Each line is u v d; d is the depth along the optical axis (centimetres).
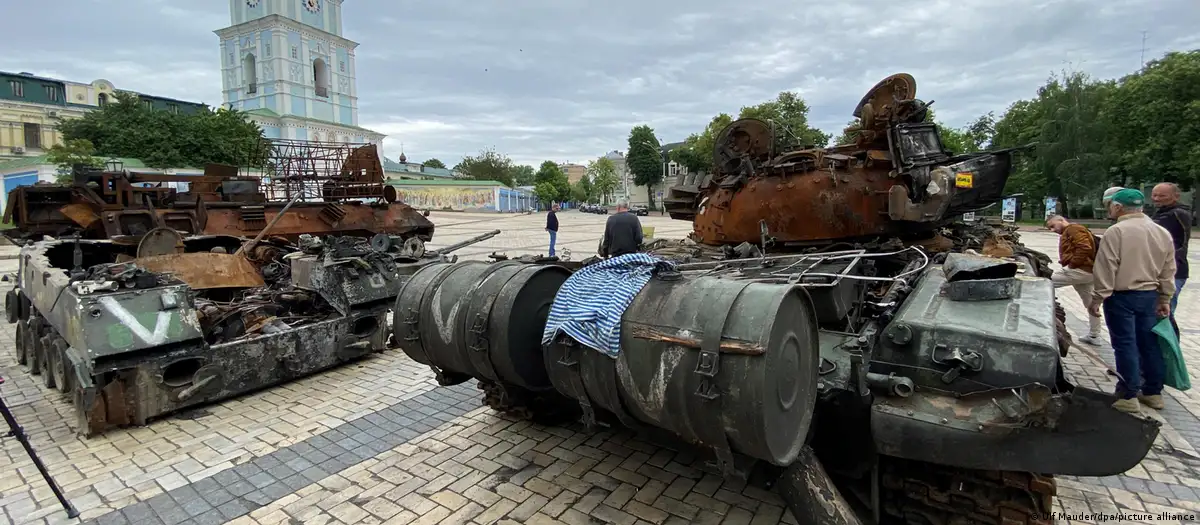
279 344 591
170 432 494
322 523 354
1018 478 274
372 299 685
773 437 258
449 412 528
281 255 948
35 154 4456
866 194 529
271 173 1866
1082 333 798
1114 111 3328
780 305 260
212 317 625
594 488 387
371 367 674
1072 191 3431
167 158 3516
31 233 1067
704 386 260
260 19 5297
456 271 425
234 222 1167
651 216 5212
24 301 722
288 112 5450
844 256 411
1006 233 729
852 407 310
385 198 1501
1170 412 511
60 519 361
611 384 301
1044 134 3622
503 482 396
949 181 508
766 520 348
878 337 320
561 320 321
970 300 325
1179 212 606
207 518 361
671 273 316
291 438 478
